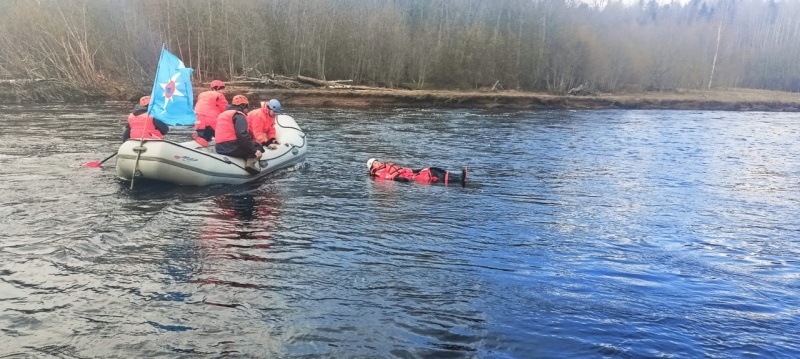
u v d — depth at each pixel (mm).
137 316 3479
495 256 4984
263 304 3721
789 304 4031
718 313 3812
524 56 41469
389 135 15586
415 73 38656
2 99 22250
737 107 37438
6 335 3184
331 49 35875
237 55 32000
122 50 28328
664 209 7293
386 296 3936
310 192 7582
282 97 28000
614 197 7996
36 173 8133
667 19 69125
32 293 3793
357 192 7672
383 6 39188
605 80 43219
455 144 14047
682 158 12805
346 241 5293
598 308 3834
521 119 23984
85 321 3389
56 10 26672
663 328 3535
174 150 7340
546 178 9469
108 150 10477
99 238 5039
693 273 4703
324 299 3842
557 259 4965
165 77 7785
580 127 20750
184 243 5039
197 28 31203
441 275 4422
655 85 46875
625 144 15422
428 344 3225
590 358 3121
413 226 5938
